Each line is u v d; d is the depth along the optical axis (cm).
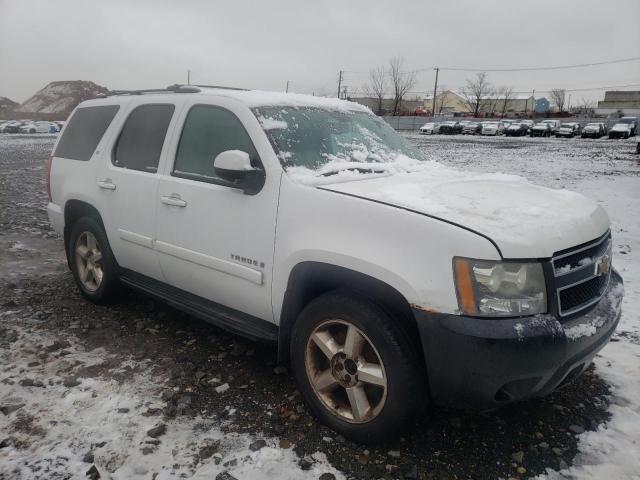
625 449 283
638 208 984
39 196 1098
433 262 243
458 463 271
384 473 261
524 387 244
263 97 362
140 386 335
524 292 239
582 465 270
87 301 482
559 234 256
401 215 258
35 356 372
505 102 8819
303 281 299
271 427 295
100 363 365
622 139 4719
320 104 393
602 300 284
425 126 5697
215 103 361
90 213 462
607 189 1229
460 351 237
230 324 339
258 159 323
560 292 251
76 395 321
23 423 292
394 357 256
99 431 287
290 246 294
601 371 365
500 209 267
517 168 1795
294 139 337
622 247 700
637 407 323
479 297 236
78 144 482
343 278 281
